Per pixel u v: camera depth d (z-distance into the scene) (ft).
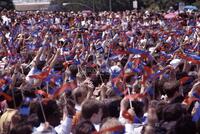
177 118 33.50
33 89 41.24
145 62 58.39
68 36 107.55
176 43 95.20
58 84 49.08
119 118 35.81
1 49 83.30
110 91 42.14
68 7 451.94
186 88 44.11
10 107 39.55
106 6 457.27
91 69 55.26
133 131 34.73
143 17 188.96
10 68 55.42
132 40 97.55
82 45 83.41
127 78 46.55
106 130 30.53
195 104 37.47
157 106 34.94
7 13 203.82
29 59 67.21
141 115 36.58
